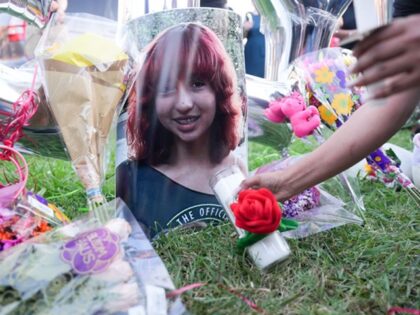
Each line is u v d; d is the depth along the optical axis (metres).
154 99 1.06
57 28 1.04
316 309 0.79
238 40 1.13
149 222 1.08
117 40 1.07
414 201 1.24
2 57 1.34
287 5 1.32
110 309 0.74
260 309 0.78
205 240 1.05
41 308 0.73
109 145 1.05
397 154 1.39
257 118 1.33
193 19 1.08
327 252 1.00
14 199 0.90
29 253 0.79
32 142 1.16
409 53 0.54
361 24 1.13
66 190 1.43
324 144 0.91
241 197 0.90
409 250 0.98
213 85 1.09
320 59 1.24
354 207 1.17
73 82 0.97
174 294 0.77
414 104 0.85
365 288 0.86
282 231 0.98
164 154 1.09
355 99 1.21
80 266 0.77
